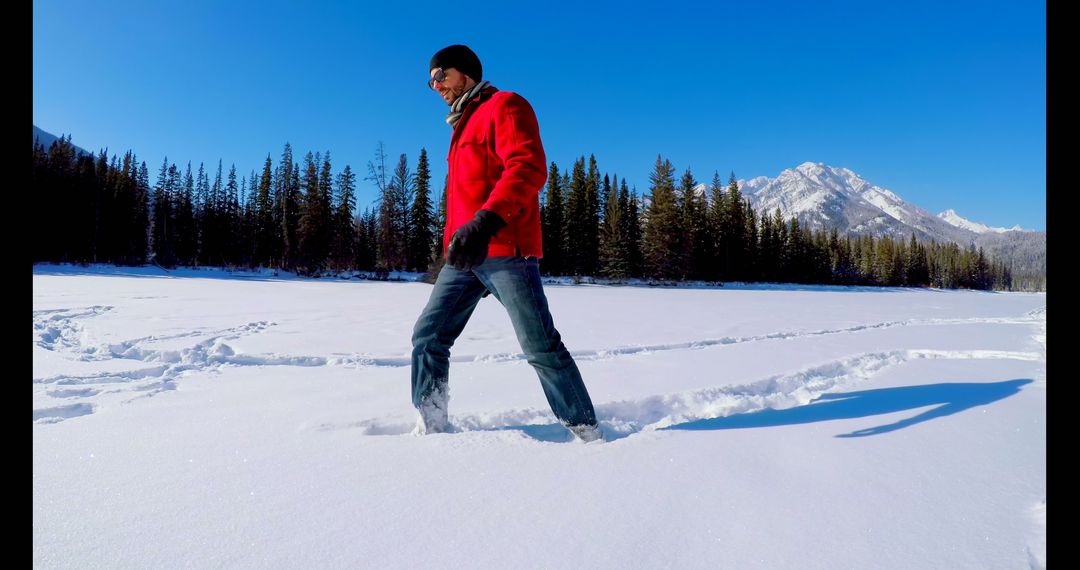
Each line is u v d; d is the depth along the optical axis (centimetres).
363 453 152
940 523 110
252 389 248
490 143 176
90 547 98
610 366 331
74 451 152
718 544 102
